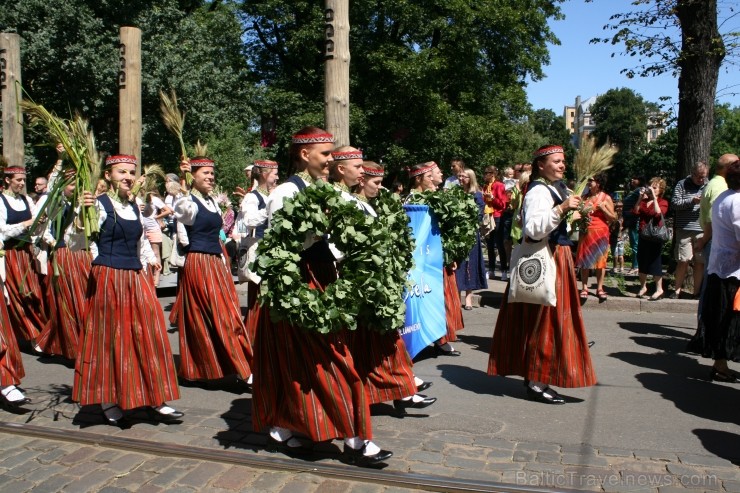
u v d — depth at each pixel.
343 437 3.84
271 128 23.08
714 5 9.81
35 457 4.11
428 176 6.51
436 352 6.71
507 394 5.32
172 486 3.67
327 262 3.97
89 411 4.97
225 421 4.73
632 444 4.21
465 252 6.39
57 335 6.47
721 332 5.39
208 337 5.45
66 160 4.77
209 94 20.28
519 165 11.08
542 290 4.81
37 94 18.17
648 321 8.08
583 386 4.88
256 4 22.25
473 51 22.25
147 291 4.69
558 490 3.46
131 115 7.86
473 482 3.58
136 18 18.53
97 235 4.65
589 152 5.21
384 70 21.50
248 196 6.13
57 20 16.77
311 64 23.25
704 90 9.99
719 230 5.39
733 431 4.46
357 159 4.61
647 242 8.88
